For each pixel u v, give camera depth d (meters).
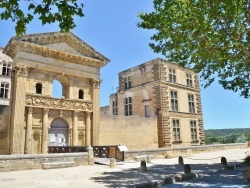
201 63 14.97
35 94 24.09
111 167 16.47
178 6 11.45
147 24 12.97
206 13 11.73
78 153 17.61
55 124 25.58
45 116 24.41
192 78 40.03
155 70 34.78
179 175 11.77
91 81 28.78
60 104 25.67
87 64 28.62
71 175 13.10
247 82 15.39
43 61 25.12
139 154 21.31
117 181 11.13
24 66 23.72
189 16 11.30
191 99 38.94
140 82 36.97
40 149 23.70
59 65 26.27
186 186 10.09
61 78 27.25
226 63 14.32
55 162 16.31
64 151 22.36
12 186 9.93
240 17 12.56
